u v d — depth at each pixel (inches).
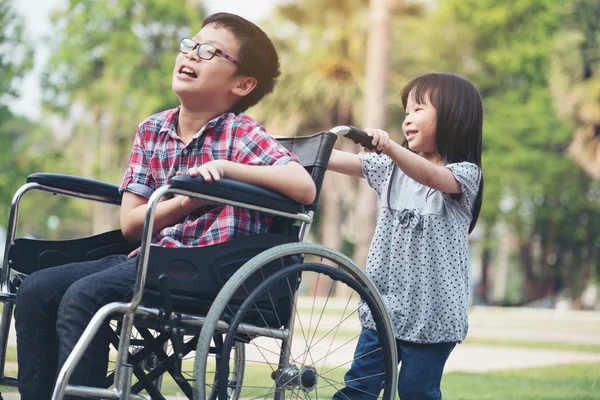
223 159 124.3
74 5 1385.3
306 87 1157.1
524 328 544.1
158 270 110.7
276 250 115.1
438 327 138.3
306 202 120.2
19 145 1347.2
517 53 1301.7
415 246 141.0
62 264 133.8
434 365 139.0
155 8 1398.9
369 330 139.3
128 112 1393.9
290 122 1184.2
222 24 128.0
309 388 124.0
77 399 107.8
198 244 121.4
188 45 127.0
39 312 119.3
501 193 1298.0
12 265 131.4
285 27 1197.7
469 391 220.7
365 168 148.4
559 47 1135.0
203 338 109.3
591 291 1619.1
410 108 148.7
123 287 112.6
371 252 145.1
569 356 342.6
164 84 1405.0
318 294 1109.7
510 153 1270.9
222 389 109.0
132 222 122.5
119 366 107.0
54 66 1387.8
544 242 1476.4
